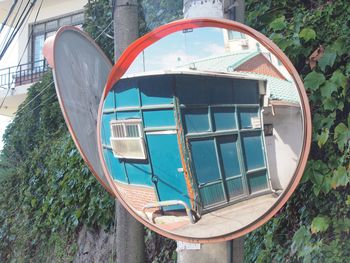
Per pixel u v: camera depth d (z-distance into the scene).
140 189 3.46
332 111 4.75
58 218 8.78
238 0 3.78
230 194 3.16
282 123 3.05
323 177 4.60
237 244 3.53
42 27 18.38
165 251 6.50
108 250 7.57
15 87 18.00
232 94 3.21
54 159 9.45
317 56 4.87
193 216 3.25
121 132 3.55
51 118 11.26
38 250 9.56
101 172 4.04
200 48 3.31
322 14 5.09
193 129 3.31
